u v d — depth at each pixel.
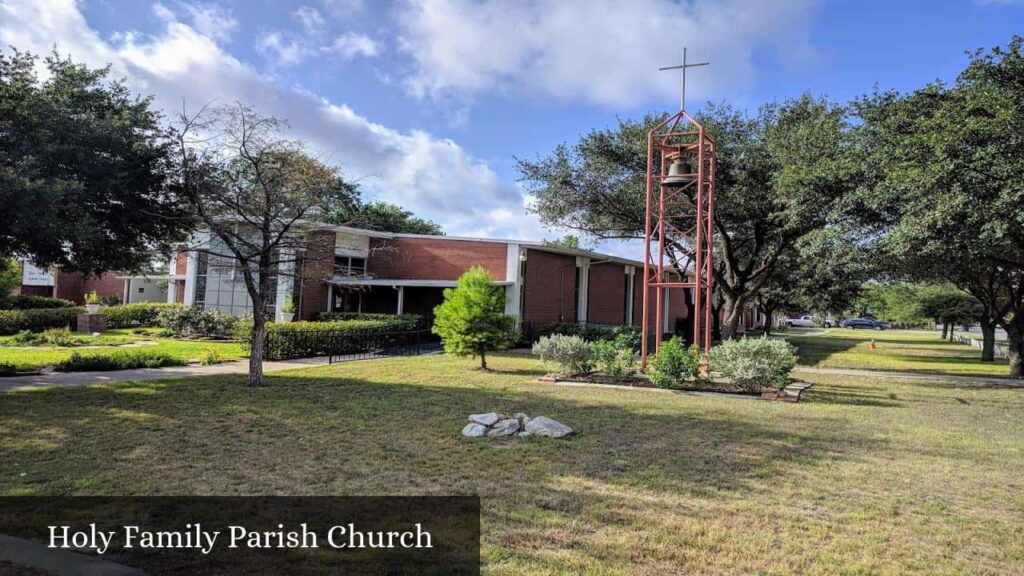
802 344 32.97
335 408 8.70
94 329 22.27
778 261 22.95
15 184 7.91
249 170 10.98
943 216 10.69
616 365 12.84
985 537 4.21
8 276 24.50
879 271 17.56
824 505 4.82
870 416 9.21
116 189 10.61
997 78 11.02
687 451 6.53
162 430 7.02
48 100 9.91
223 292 22.50
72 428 7.03
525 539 3.98
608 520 4.36
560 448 6.51
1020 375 16.41
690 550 3.85
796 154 14.65
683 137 16.91
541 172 18.77
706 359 12.25
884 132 12.72
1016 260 14.37
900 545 4.04
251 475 5.31
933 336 48.84
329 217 12.90
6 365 11.82
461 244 22.44
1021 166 9.70
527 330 21.94
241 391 10.13
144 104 11.79
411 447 6.42
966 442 7.40
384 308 24.27
